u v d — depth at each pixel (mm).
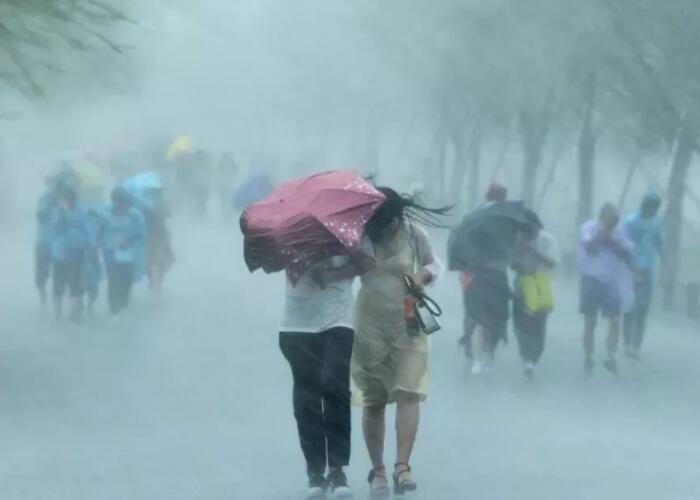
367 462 20344
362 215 17031
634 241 33000
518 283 29516
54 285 39875
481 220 29078
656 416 24672
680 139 41312
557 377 29969
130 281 39469
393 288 17438
